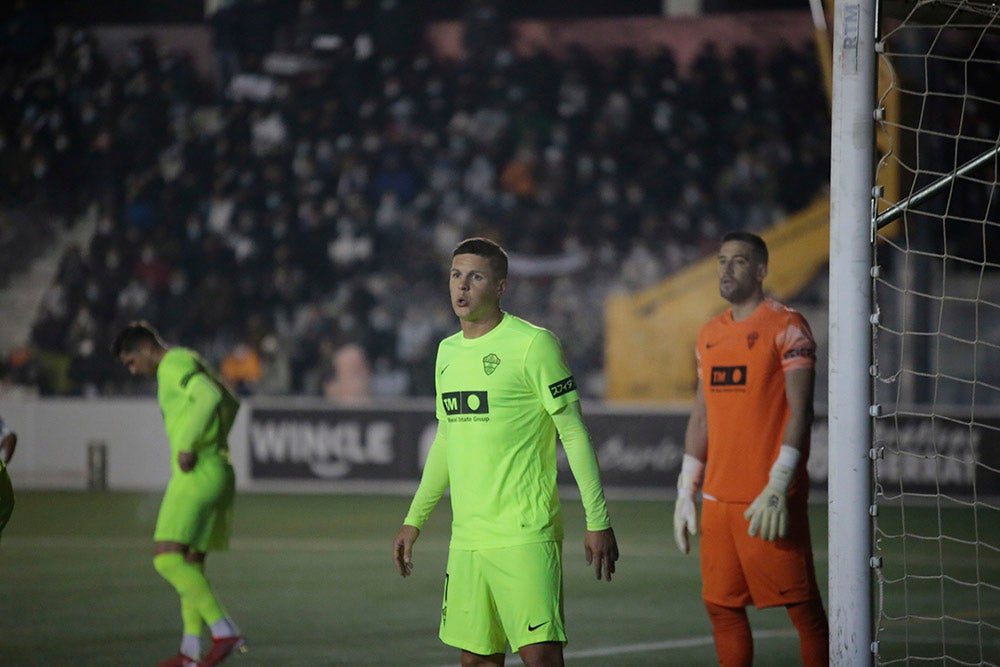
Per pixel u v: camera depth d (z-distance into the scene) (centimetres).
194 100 8006
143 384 6675
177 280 7094
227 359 6706
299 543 4259
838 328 1535
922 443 5341
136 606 3042
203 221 7525
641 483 5662
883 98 1602
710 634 2692
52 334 6962
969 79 6372
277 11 8019
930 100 6122
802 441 1797
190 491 2402
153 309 7056
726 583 1869
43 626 2784
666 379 6250
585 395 6688
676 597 3186
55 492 5878
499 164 7581
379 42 8019
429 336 6838
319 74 7988
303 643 2598
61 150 7825
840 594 1523
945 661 2373
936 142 6181
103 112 7944
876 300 1544
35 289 7481
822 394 5994
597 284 7012
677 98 7619
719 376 1881
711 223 7150
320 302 7175
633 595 3219
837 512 1528
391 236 7312
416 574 3594
